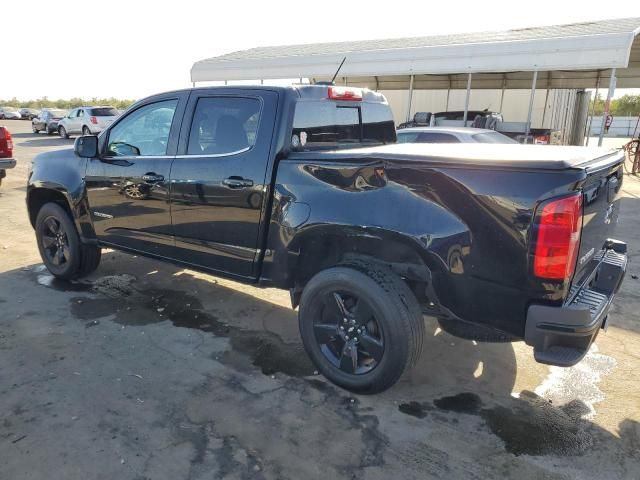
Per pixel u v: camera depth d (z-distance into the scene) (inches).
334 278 122.8
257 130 135.1
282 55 669.9
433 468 100.2
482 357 148.9
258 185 133.2
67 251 196.7
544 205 95.8
